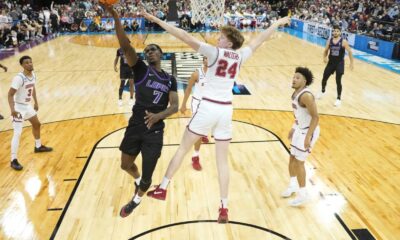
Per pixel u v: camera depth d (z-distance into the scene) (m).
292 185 4.91
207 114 3.29
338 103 8.63
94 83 10.73
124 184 5.25
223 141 3.41
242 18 23.61
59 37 20.19
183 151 3.41
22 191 5.08
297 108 4.39
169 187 5.16
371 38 15.62
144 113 3.61
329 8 22.53
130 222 4.39
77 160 6.00
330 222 4.38
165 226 4.31
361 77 11.38
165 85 3.60
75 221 4.40
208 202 4.80
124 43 3.30
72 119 7.88
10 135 7.09
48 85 10.54
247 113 8.19
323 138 6.88
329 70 8.70
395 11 18.59
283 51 15.77
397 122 7.68
